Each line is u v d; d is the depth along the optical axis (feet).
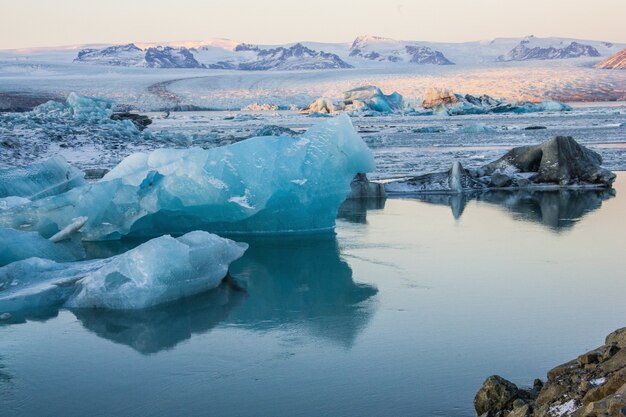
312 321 17.87
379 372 14.25
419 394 13.12
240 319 18.21
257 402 12.95
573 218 32.91
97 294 19.63
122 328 17.76
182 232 30.58
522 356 14.99
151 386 13.85
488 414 11.67
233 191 29.37
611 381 9.92
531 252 25.49
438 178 44.34
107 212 29.53
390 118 198.29
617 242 27.07
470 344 15.79
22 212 29.17
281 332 17.03
